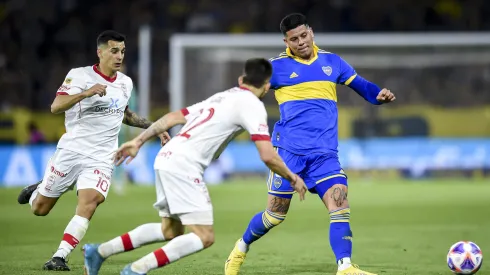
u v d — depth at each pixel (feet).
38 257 105.50
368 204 192.03
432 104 285.23
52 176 94.02
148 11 361.30
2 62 337.31
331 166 83.61
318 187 83.92
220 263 99.45
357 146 275.59
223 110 71.97
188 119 73.20
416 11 357.82
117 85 95.50
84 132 93.76
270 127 279.49
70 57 346.33
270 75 74.28
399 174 275.59
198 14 357.20
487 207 184.03
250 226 86.07
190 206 70.90
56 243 122.72
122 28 358.43
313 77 85.56
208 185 256.73
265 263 100.58
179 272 91.35
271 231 141.08
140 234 74.28
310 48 85.87
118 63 94.48
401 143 275.18
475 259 86.12
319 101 85.35
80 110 93.56
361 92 88.48
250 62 73.87
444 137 283.18
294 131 85.15
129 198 210.18
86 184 92.94
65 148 93.56
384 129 284.41
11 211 179.11
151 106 329.31
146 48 268.62
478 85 284.82
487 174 273.13
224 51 276.41
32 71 334.44
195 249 70.90
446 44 272.31
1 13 354.95
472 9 356.59
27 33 350.64
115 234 135.85
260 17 360.28
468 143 273.54
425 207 184.34
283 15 360.89
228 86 277.23
